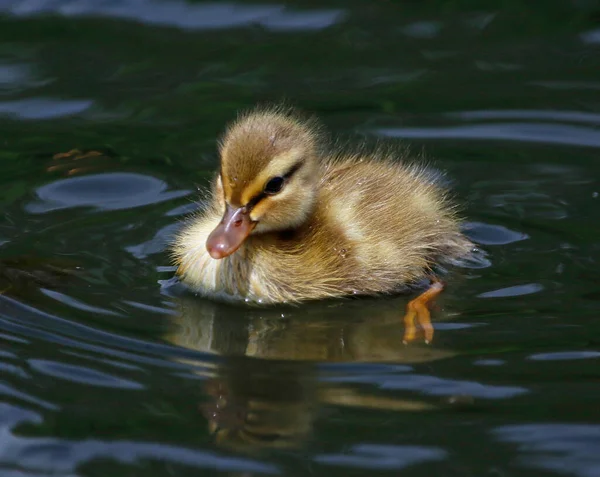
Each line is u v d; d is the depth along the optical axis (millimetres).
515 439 9758
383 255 13266
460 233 13945
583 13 19625
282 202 12625
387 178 14289
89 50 18703
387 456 9570
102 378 10734
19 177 15180
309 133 13430
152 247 13594
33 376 10750
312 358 11242
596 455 9531
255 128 12742
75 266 13031
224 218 12352
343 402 10367
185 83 17750
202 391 10562
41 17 19719
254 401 10398
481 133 16266
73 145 16078
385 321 12234
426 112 16828
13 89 17500
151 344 11414
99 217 14242
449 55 18469
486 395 10391
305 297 12875
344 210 13477
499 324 11797
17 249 13336
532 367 10844
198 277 12922
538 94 17250
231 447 9750
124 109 17016
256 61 18406
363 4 20172
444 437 9812
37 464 9594
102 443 9844
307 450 9688
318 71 18078
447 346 11367
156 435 9938
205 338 11672
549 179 15141
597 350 11125
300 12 19938
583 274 12906
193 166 15594
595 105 16859
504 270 13109
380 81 17734
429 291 12758
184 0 20234
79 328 11633
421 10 19969
